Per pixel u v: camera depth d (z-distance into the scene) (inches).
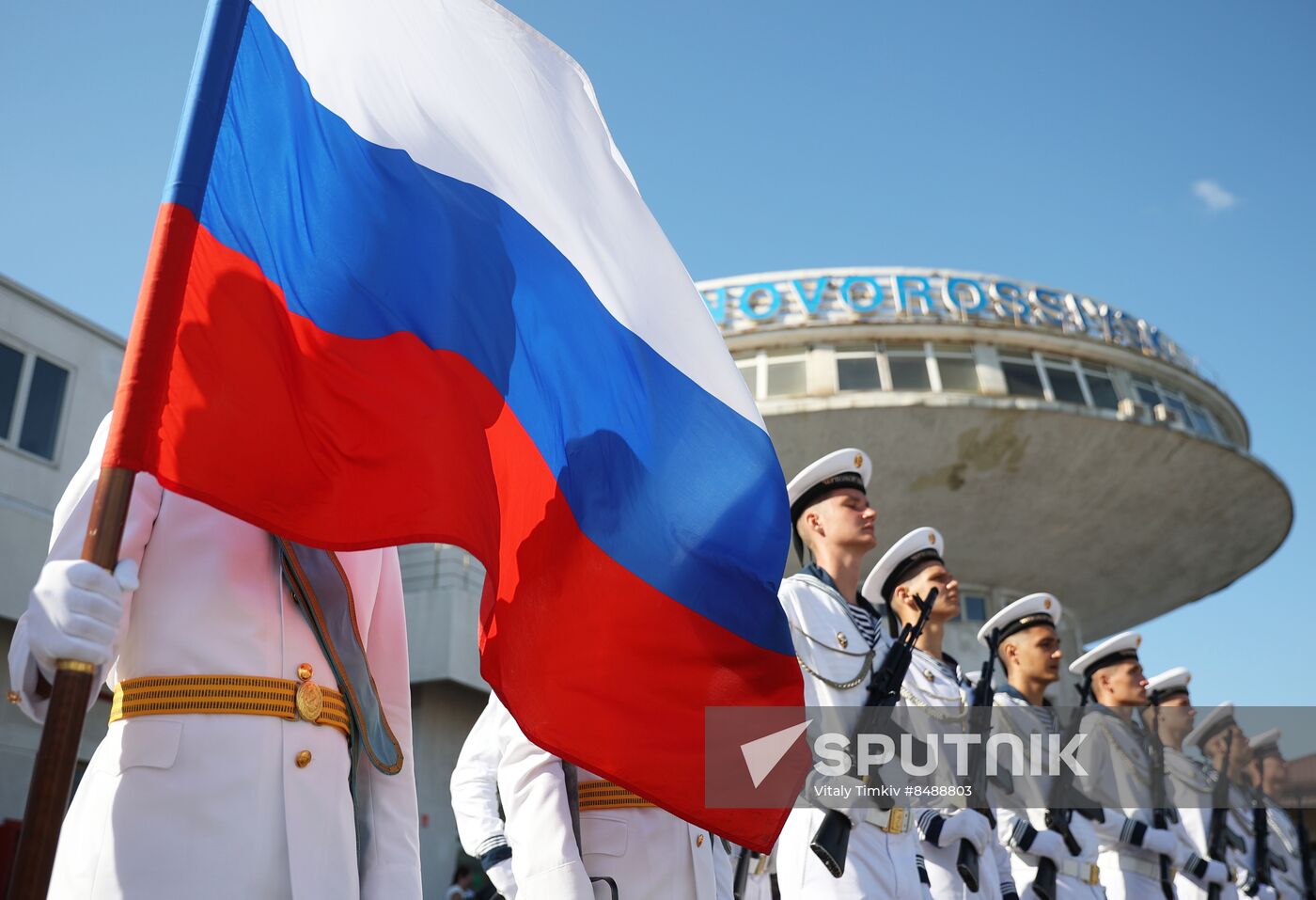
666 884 157.9
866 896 191.6
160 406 96.4
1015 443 1048.8
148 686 104.2
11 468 679.1
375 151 123.0
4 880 253.3
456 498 111.1
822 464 232.2
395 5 130.3
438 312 120.6
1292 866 413.4
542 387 127.2
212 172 108.8
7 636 664.4
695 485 133.3
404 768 117.8
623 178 138.9
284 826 103.5
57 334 721.6
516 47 136.8
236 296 106.2
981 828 233.8
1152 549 1203.2
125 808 100.0
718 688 128.9
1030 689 327.0
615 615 125.4
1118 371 1102.4
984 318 1064.8
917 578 276.7
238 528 111.2
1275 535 1253.7
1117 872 327.0
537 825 147.0
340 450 107.6
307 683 108.7
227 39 111.0
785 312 1074.7
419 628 906.7
